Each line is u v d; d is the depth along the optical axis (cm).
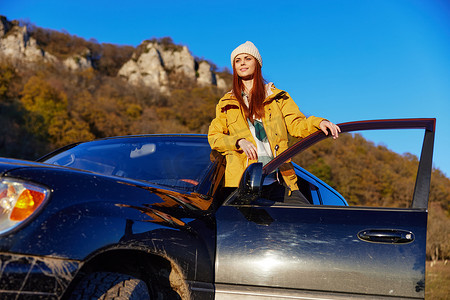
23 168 142
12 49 11344
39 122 5550
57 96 6844
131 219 149
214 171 214
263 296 164
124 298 143
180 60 13525
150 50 13175
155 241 152
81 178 150
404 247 164
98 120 6888
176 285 162
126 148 242
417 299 158
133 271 157
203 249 167
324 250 167
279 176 225
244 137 232
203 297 164
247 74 243
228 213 184
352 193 2200
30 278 123
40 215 132
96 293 140
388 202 2175
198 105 9075
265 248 169
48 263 127
